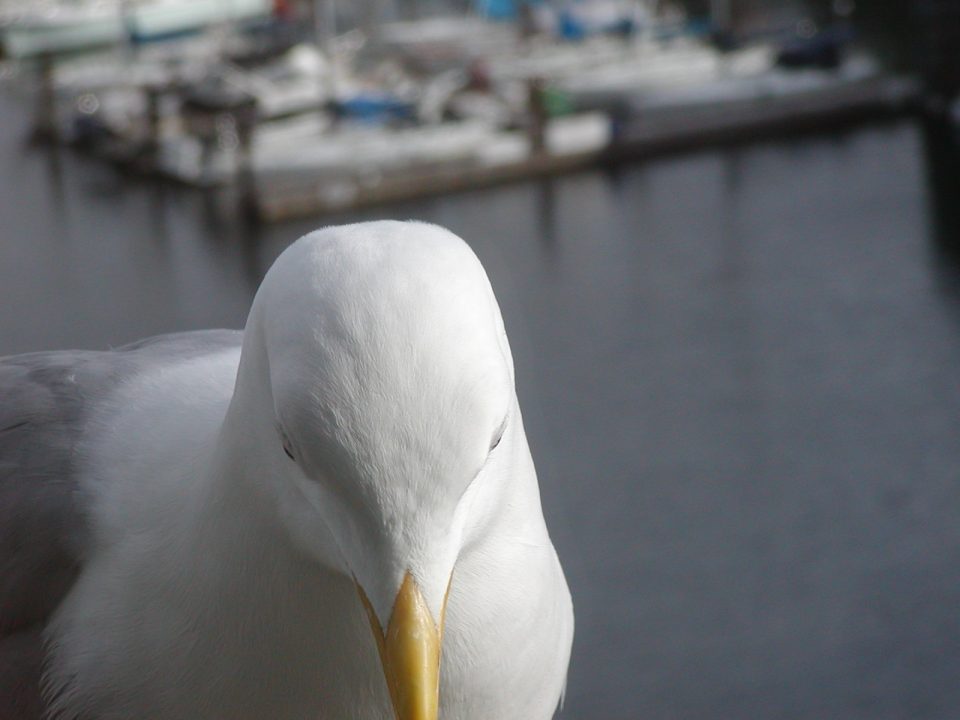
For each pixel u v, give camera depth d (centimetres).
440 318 144
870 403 1230
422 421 143
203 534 181
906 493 1072
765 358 1333
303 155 1916
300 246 154
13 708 211
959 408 1198
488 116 2038
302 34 2500
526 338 1414
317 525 161
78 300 1568
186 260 1683
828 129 2067
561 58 2309
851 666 870
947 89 2055
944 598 930
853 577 963
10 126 2322
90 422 225
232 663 183
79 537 209
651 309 1470
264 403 161
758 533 1027
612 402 1260
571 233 1722
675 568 982
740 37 2353
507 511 183
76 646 203
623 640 903
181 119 2038
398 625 146
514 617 186
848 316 1415
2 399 238
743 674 863
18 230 1806
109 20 2494
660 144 2022
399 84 2186
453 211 1844
